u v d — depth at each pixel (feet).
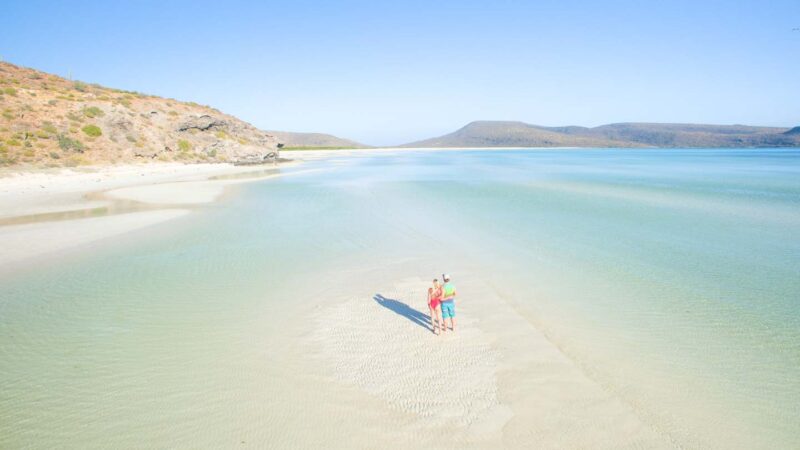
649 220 89.15
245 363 34.45
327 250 66.59
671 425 27.12
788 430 26.86
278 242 71.61
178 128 234.17
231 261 61.00
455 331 39.40
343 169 244.22
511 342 37.32
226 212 99.04
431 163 319.47
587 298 47.26
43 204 107.04
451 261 60.49
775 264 59.47
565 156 475.72
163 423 27.53
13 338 38.96
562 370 32.99
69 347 37.37
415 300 46.62
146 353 36.24
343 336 38.60
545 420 27.40
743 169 242.78
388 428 26.78
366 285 51.31
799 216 93.61
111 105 209.26
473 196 124.98
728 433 26.53
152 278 54.19
